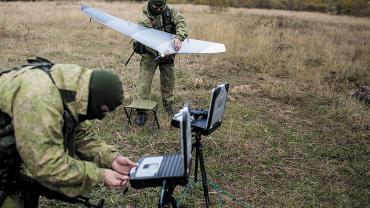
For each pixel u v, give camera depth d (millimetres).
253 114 5699
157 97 6020
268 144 4699
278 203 3516
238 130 5004
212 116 2812
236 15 20094
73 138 2025
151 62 5074
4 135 1831
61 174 1841
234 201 3494
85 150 2279
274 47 10805
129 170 2248
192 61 9000
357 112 5961
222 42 10594
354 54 10672
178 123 2797
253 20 16969
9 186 1952
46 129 1774
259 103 6273
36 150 1771
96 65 7977
